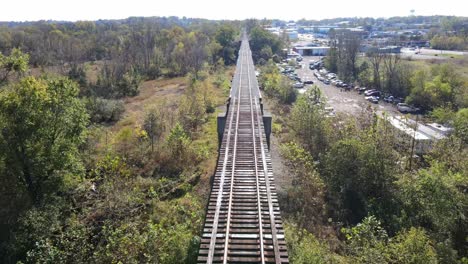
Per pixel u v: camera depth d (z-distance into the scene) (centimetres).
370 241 2162
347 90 8425
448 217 2444
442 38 14188
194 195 2833
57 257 1864
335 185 3067
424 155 3759
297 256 1898
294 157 3309
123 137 3972
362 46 12544
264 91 6781
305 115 4041
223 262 1488
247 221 1792
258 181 2198
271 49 12106
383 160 3016
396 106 7000
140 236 1980
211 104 5419
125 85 7044
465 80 6756
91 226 2283
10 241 2186
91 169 3102
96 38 12700
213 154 3609
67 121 2644
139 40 10725
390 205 2819
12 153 2462
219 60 9944
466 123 4159
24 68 2777
